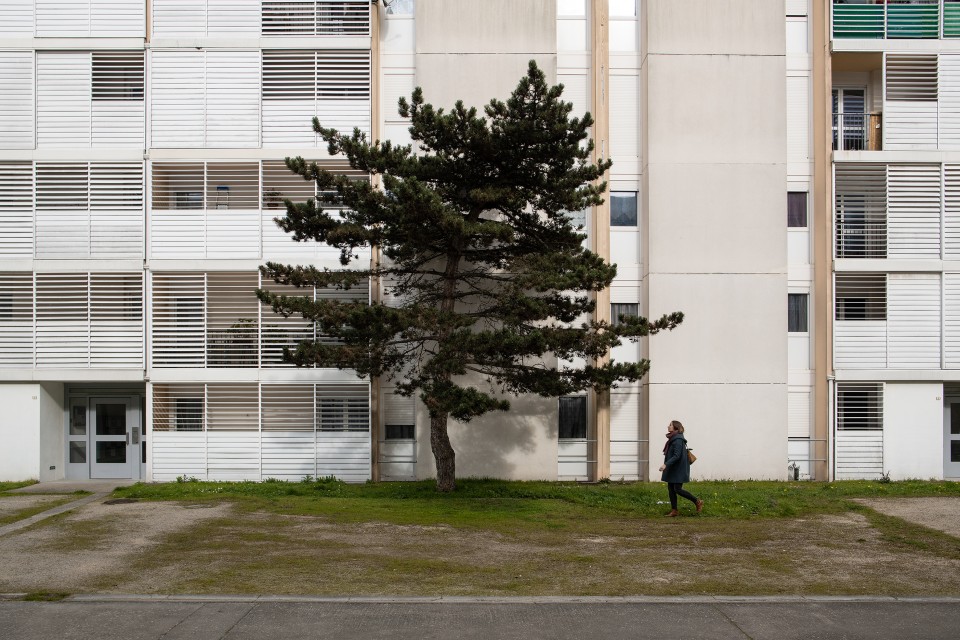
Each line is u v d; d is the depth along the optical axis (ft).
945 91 65.87
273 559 34.65
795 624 26.35
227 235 63.87
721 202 65.41
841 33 66.85
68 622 26.08
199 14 64.44
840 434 64.75
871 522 44.73
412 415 65.46
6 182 63.72
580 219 66.54
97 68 65.00
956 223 65.51
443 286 60.08
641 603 28.43
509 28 65.41
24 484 61.46
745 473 64.28
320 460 62.80
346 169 65.10
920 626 26.25
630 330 51.75
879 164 65.36
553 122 49.75
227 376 62.90
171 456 62.95
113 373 63.05
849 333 65.10
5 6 64.03
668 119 65.57
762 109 65.87
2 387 63.52
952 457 68.33
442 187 51.85
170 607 27.63
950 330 65.05
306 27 64.64
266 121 64.34
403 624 26.02
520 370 53.31
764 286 65.21
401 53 67.31
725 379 64.59
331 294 64.34
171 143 63.87
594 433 65.16
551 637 24.99
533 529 42.55
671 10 65.82
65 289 64.80
